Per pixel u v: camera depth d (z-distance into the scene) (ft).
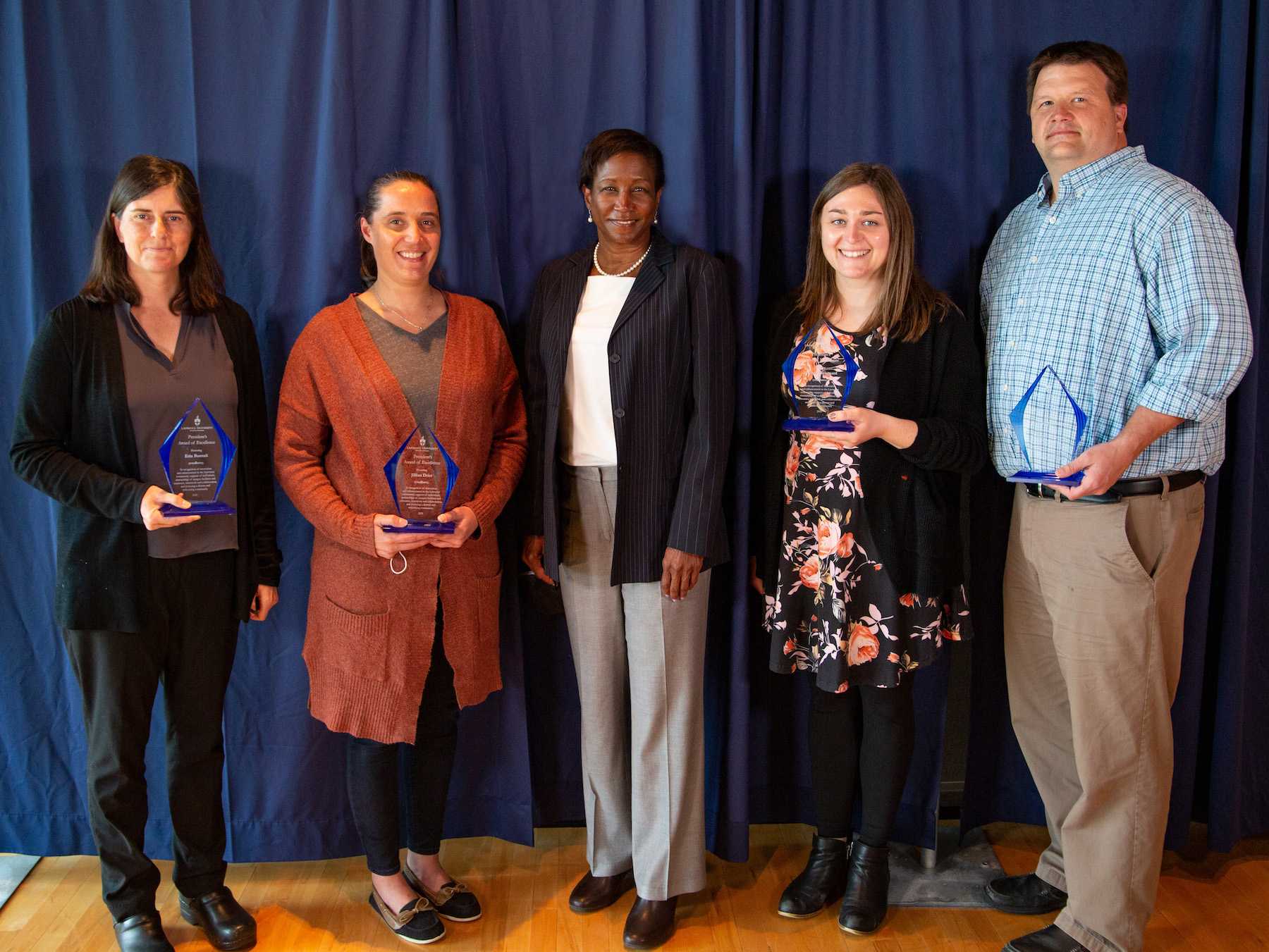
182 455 6.02
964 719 8.35
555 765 8.09
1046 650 6.93
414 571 6.33
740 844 7.50
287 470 6.39
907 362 6.43
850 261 6.33
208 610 6.44
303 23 6.91
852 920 6.88
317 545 6.63
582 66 7.22
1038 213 6.65
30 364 6.02
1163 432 5.99
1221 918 7.08
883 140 7.38
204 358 6.30
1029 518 6.70
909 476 6.44
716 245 7.39
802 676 7.94
